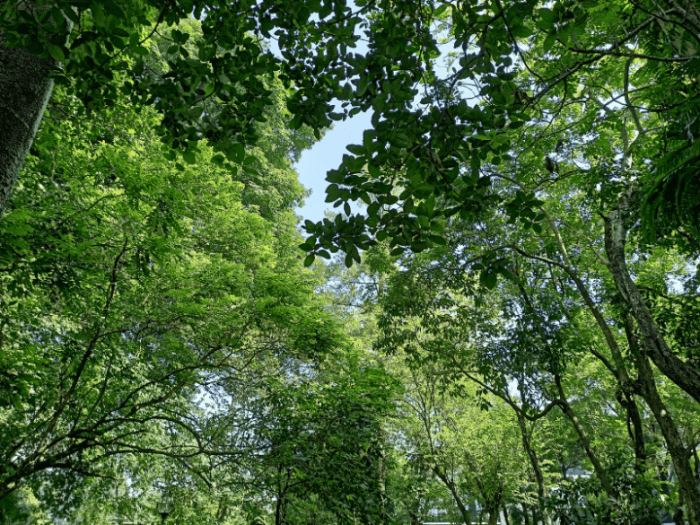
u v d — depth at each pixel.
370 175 2.68
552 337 11.62
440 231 2.71
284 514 8.16
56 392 7.51
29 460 6.84
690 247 7.36
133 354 8.41
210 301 8.12
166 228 6.80
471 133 2.63
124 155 7.05
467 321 12.56
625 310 9.85
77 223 6.62
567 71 3.30
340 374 10.13
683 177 2.30
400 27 2.90
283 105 15.99
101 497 8.89
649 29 6.04
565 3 2.54
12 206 6.20
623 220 8.34
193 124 3.25
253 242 11.62
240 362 9.18
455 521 18.34
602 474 9.97
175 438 8.70
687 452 8.62
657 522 9.02
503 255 12.13
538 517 18.88
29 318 7.30
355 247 2.66
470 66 2.62
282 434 8.17
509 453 17.19
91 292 7.59
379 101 2.44
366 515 8.54
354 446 8.80
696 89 3.99
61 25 2.36
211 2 3.17
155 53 11.65
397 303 12.48
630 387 9.91
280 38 3.24
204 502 9.05
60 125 6.58
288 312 8.31
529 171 10.24
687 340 9.55
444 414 17.59
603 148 10.77
